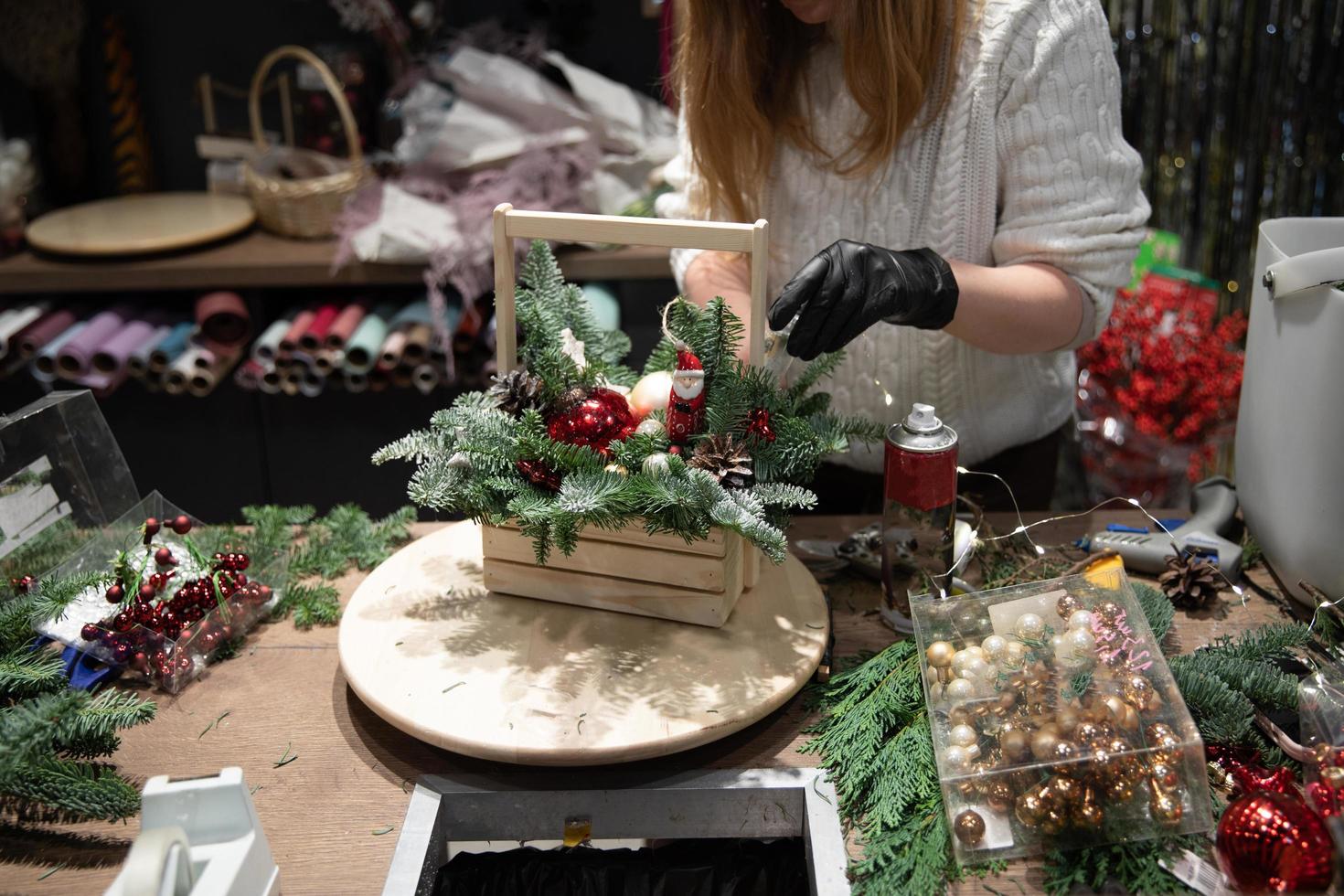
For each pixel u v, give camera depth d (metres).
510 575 1.14
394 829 0.93
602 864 1.02
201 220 2.35
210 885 0.80
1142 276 2.19
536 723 0.97
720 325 1.07
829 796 0.94
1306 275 1.04
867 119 1.30
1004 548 1.23
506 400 1.08
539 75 2.29
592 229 1.07
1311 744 0.91
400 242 2.16
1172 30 2.17
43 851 0.91
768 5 1.28
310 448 2.58
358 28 2.38
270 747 1.02
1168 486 2.17
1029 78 1.23
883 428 1.12
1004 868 0.86
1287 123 2.19
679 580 1.08
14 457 1.15
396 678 1.03
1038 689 0.92
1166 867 0.85
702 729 0.96
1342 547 1.06
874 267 1.09
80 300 2.41
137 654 1.08
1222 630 1.12
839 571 1.25
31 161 2.41
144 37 2.50
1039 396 1.50
